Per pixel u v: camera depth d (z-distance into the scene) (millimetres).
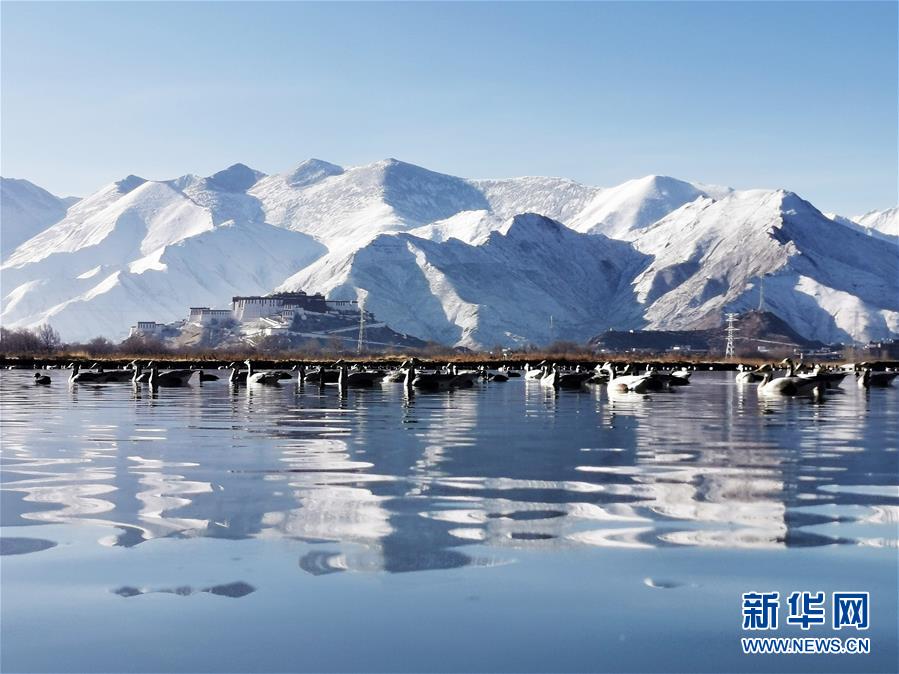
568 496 19219
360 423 37750
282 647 10836
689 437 32000
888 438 31734
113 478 21500
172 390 70875
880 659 10703
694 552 14570
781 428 36125
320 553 14430
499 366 173500
